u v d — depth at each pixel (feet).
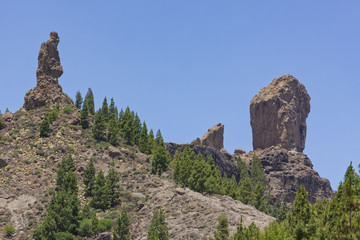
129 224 385.29
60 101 599.98
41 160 478.59
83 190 446.19
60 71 619.26
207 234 367.86
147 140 590.96
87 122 573.74
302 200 215.10
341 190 209.36
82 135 540.93
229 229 371.15
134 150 556.92
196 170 479.82
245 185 554.05
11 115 561.43
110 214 408.87
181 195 436.76
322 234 194.90
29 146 495.41
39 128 532.32
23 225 384.88
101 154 512.22
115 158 513.45
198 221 387.75
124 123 617.21
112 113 619.26
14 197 418.92
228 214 396.78
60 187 433.07
